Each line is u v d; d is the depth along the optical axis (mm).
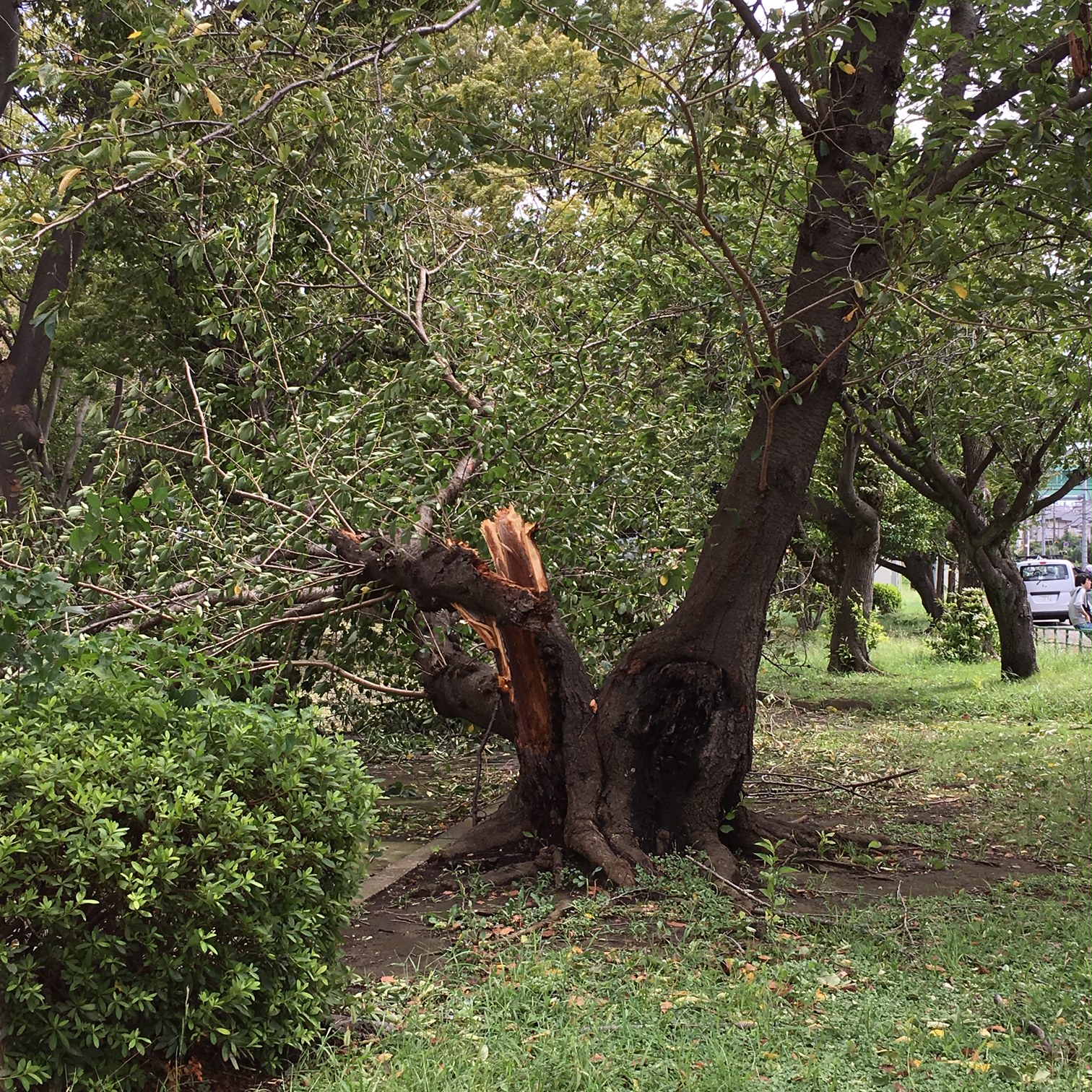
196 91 5316
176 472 8539
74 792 3252
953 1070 3422
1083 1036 3693
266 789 3791
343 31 6473
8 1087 3004
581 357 7820
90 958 3219
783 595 14281
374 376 8156
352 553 6809
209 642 6551
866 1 5020
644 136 6770
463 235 8984
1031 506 18578
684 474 8523
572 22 4926
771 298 8383
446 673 7609
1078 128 5723
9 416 12742
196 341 10398
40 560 6293
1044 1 5797
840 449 18312
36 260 12055
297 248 8703
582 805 6125
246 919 3502
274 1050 3648
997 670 19344
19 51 10461
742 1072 3383
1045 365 11156
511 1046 3621
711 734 6184
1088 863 6266
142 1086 3346
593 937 4852
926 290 6254
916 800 8430
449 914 5289
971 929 4887
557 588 7723
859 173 6188
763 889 5648
